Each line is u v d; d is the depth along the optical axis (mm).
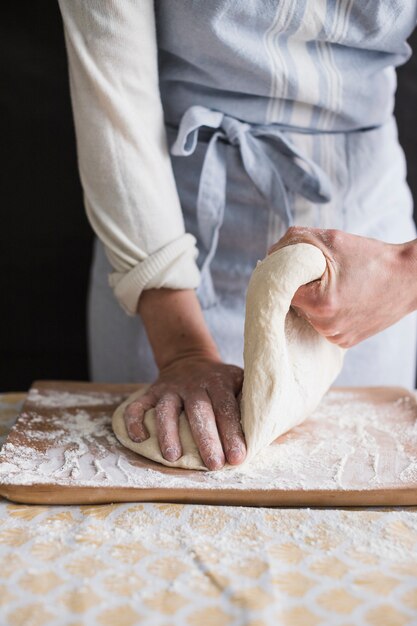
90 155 964
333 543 696
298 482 789
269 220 1151
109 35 920
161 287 997
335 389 1095
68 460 842
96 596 615
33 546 686
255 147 1095
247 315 841
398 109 1689
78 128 972
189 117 1028
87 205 1000
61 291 1774
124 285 999
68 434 918
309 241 838
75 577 640
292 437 922
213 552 678
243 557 671
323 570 653
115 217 975
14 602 608
